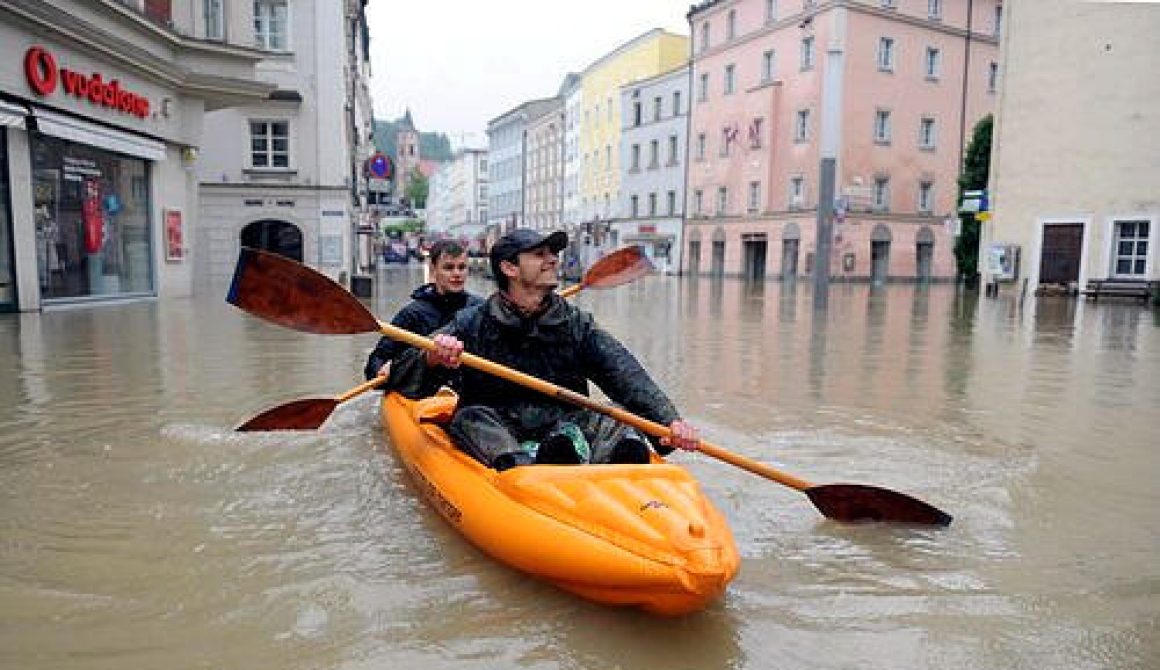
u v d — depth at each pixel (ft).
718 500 15.20
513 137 264.93
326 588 11.20
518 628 10.20
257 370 28.37
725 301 72.49
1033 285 77.92
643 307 63.82
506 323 13.20
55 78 43.32
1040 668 9.57
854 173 125.59
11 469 16.30
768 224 134.41
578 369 13.85
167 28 55.26
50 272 46.42
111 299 51.83
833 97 57.00
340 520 13.74
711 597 9.49
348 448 18.11
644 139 168.55
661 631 10.19
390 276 128.36
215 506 14.35
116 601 10.80
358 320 13.58
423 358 14.30
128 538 12.89
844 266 124.77
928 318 53.62
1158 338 41.75
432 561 12.10
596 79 191.21
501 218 281.54
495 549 11.39
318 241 83.92
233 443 18.40
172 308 50.39
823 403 24.08
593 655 9.64
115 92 49.03
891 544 13.20
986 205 81.00
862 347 37.42
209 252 81.97
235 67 61.05
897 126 128.98
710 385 26.91
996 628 10.48
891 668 9.52
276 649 9.67
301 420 17.35
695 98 151.74
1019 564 12.46
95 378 26.27
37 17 41.24
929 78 131.03
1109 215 72.18
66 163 47.11
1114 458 18.31
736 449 18.85
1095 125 72.64
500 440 12.53
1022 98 77.66
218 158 80.79
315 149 82.74
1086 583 11.81
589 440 13.41
